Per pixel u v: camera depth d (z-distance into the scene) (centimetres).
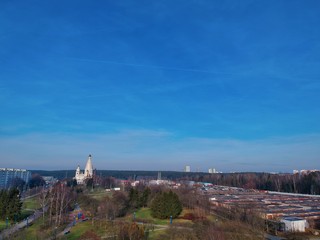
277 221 14562
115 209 16638
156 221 14975
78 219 15575
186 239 11250
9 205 15325
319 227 14600
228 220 14138
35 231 13038
